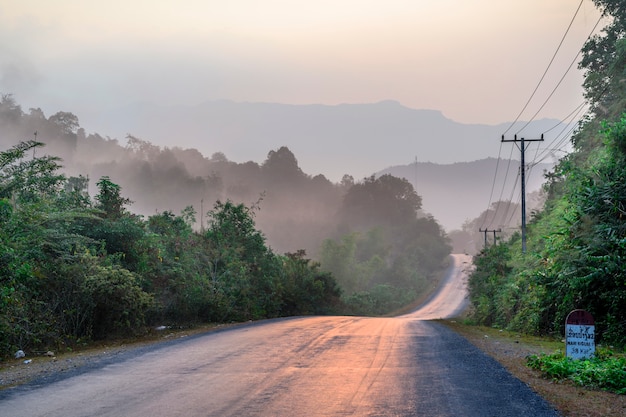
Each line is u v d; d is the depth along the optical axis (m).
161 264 23.61
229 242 36.19
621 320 17.08
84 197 22.81
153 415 7.64
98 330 17.20
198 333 19.25
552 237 21.95
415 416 7.58
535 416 7.59
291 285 44.62
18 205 17.72
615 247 17.92
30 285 15.60
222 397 8.70
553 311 20.86
